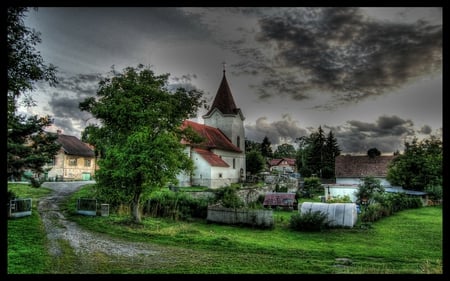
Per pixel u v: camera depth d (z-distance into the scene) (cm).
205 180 4519
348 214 2742
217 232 2406
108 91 2514
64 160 5625
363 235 2434
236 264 1412
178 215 2894
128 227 2225
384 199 3859
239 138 6444
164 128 2550
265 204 3934
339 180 6494
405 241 2217
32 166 1412
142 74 2611
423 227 2794
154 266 1338
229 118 6262
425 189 4919
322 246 1997
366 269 1372
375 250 1892
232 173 5859
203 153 4725
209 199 3253
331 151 9762
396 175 5231
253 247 1800
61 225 2122
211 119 6350
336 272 1307
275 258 1567
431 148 5369
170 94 2681
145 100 2544
